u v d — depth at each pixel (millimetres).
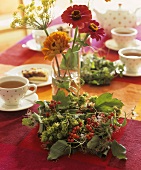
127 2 2641
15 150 1105
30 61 1644
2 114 1270
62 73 1253
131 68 1520
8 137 1158
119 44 1752
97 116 1110
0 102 1320
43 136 1085
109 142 1078
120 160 1063
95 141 1053
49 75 1511
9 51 1731
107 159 1067
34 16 1227
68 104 1139
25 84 1306
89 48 1702
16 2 2770
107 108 1142
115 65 1527
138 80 1488
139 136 1158
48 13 1264
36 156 1082
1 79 1321
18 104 1303
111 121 1082
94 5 2533
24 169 1037
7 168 1041
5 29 2760
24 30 2842
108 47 1763
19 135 1166
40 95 1382
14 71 1532
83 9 1186
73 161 1061
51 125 1105
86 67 1471
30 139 1147
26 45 1785
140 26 2049
